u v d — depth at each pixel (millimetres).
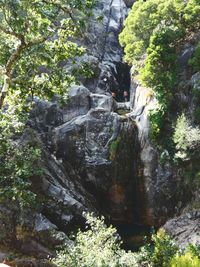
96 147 22344
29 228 16906
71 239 17828
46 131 22453
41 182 18344
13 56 10719
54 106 22781
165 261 12750
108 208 22875
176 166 20672
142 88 24625
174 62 21203
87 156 22203
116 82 29625
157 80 21156
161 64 21141
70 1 10156
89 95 23875
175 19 22844
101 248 13172
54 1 10258
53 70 11836
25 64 11375
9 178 13133
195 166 19719
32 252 16484
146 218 21984
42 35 10758
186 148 19297
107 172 22344
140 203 22344
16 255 16297
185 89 20984
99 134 22500
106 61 30719
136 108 24344
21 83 11734
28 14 10164
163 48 20875
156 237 14148
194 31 22922
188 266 11953
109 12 33562
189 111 20578
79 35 11812
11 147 14000
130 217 22719
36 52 10812
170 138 20766
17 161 13320
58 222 18438
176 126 20000
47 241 16781
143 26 23859
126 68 32000
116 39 32344
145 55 24531
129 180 22750
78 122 22484
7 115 13555
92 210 20891
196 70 21094
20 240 16703
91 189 22438
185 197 20047
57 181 19750
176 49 22328
